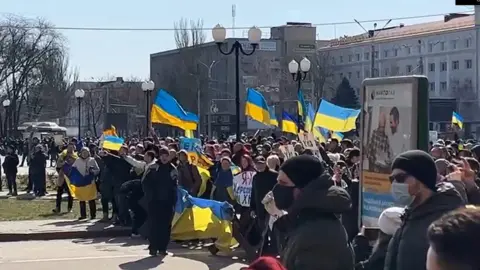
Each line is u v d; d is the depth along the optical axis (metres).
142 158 17.81
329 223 4.44
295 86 92.12
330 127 18.97
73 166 19.52
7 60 82.06
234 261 13.37
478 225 2.30
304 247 4.37
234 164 16.73
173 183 13.93
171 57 108.19
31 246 15.57
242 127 88.62
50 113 92.81
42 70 84.62
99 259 13.59
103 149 19.56
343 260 4.39
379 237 5.01
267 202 5.74
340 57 102.62
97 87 113.25
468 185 8.45
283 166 4.61
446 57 87.94
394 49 94.56
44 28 84.44
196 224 14.40
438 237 2.34
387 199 8.30
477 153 14.05
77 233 16.94
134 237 16.73
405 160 4.41
